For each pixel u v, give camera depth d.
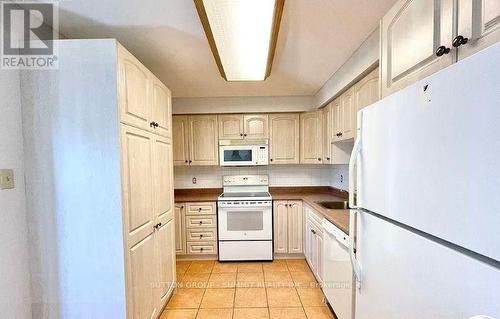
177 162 3.51
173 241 2.46
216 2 1.31
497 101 0.54
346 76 2.25
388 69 1.33
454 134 0.65
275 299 2.42
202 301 2.39
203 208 3.32
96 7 1.49
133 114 1.62
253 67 2.20
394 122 0.94
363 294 1.23
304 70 2.50
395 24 1.26
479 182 0.58
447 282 0.69
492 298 0.57
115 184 1.44
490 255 0.56
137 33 1.78
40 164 1.43
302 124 3.50
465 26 0.84
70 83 1.42
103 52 1.41
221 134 3.52
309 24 1.68
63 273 1.46
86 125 1.42
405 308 0.88
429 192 0.75
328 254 2.13
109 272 1.46
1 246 1.30
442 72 0.69
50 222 1.44
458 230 0.64
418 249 0.81
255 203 3.26
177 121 3.50
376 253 1.09
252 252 3.29
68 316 1.47
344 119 2.48
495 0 0.74
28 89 1.41
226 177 3.75
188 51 2.06
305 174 3.82
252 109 3.43
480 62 0.58
